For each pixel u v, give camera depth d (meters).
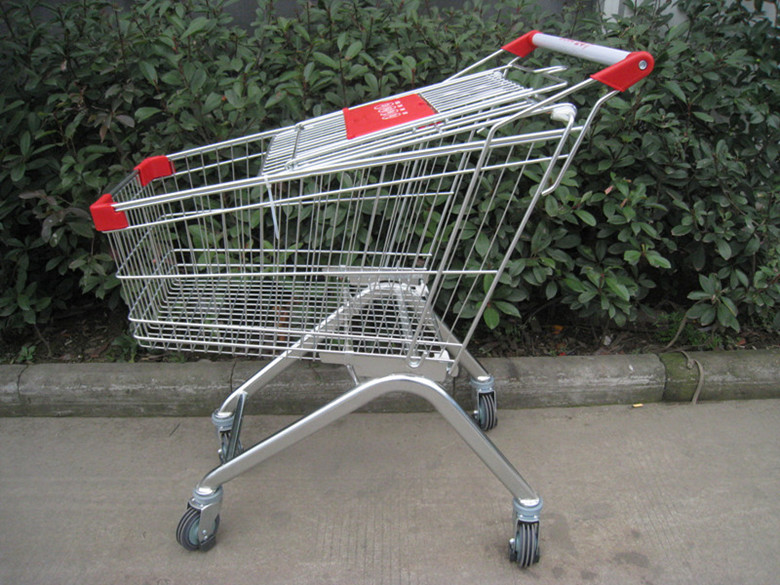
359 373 2.08
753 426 2.81
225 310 2.23
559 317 3.48
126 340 3.19
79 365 3.02
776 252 3.11
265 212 2.94
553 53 3.26
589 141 3.02
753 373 2.94
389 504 2.42
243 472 2.14
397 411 2.97
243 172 3.04
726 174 3.03
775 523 2.29
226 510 2.40
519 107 2.07
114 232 2.01
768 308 3.13
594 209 3.20
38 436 2.85
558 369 2.96
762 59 3.38
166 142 3.02
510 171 2.92
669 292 3.57
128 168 3.01
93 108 3.11
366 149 1.97
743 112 3.14
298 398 2.94
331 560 2.18
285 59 3.21
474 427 2.04
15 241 3.09
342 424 2.89
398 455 2.69
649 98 2.85
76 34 3.19
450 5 3.95
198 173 3.04
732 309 2.95
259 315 2.21
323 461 2.66
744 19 3.47
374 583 2.09
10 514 2.41
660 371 2.95
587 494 2.45
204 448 2.76
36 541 2.29
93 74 3.13
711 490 2.45
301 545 2.24
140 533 2.31
